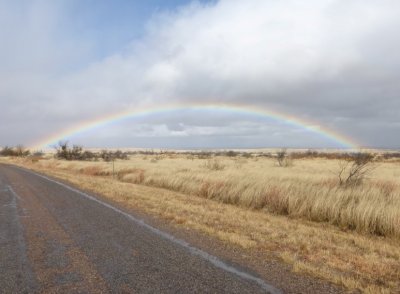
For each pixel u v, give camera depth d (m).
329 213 10.96
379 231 9.55
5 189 17.86
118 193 15.79
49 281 5.33
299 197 12.17
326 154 74.31
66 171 34.09
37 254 6.71
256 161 54.22
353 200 11.09
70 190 17.38
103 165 34.44
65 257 6.50
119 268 5.86
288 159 43.31
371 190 12.42
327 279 5.41
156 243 7.42
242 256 6.54
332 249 7.14
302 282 5.29
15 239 7.85
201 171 24.22
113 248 7.06
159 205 12.41
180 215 10.49
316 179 17.36
